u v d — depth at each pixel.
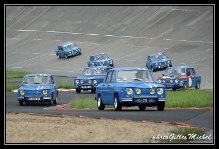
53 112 61.59
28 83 80.19
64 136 39.84
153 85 62.38
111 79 64.62
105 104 65.31
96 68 109.50
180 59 179.88
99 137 39.38
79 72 183.12
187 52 187.12
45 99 77.56
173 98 74.81
